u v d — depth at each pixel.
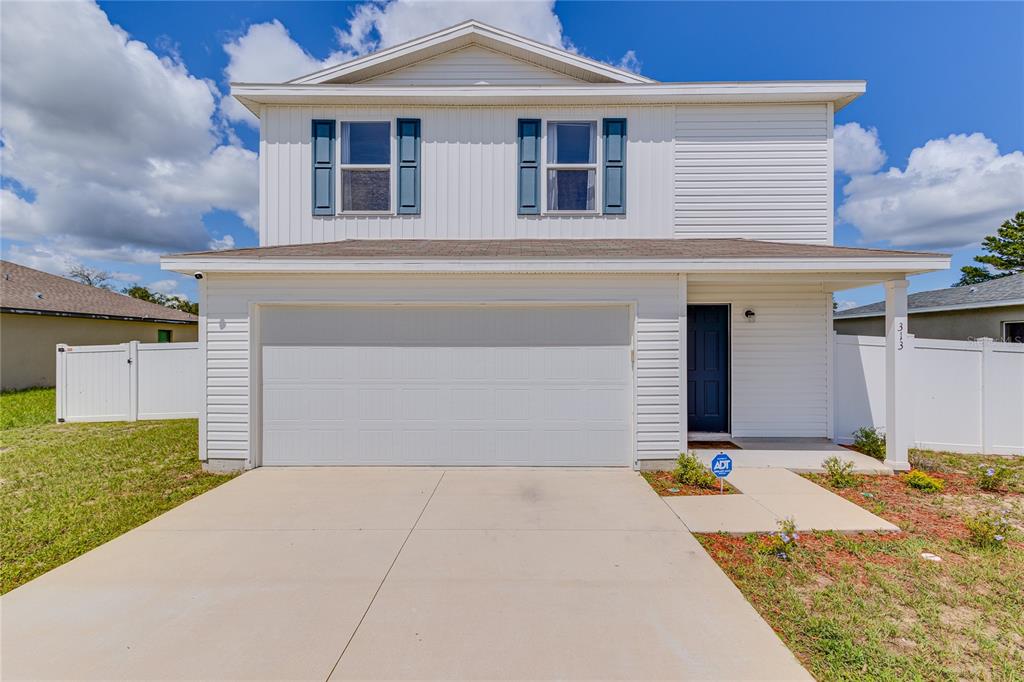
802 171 7.98
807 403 7.70
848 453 6.87
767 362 7.73
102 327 16.97
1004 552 3.76
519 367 6.29
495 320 6.29
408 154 7.98
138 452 7.12
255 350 6.20
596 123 8.03
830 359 7.65
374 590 3.22
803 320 7.70
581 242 7.53
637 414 6.15
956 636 2.70
